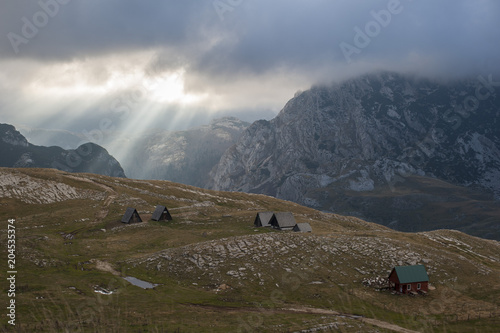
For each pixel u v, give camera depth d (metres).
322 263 88.88
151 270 82.06
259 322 54.75
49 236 98.62
